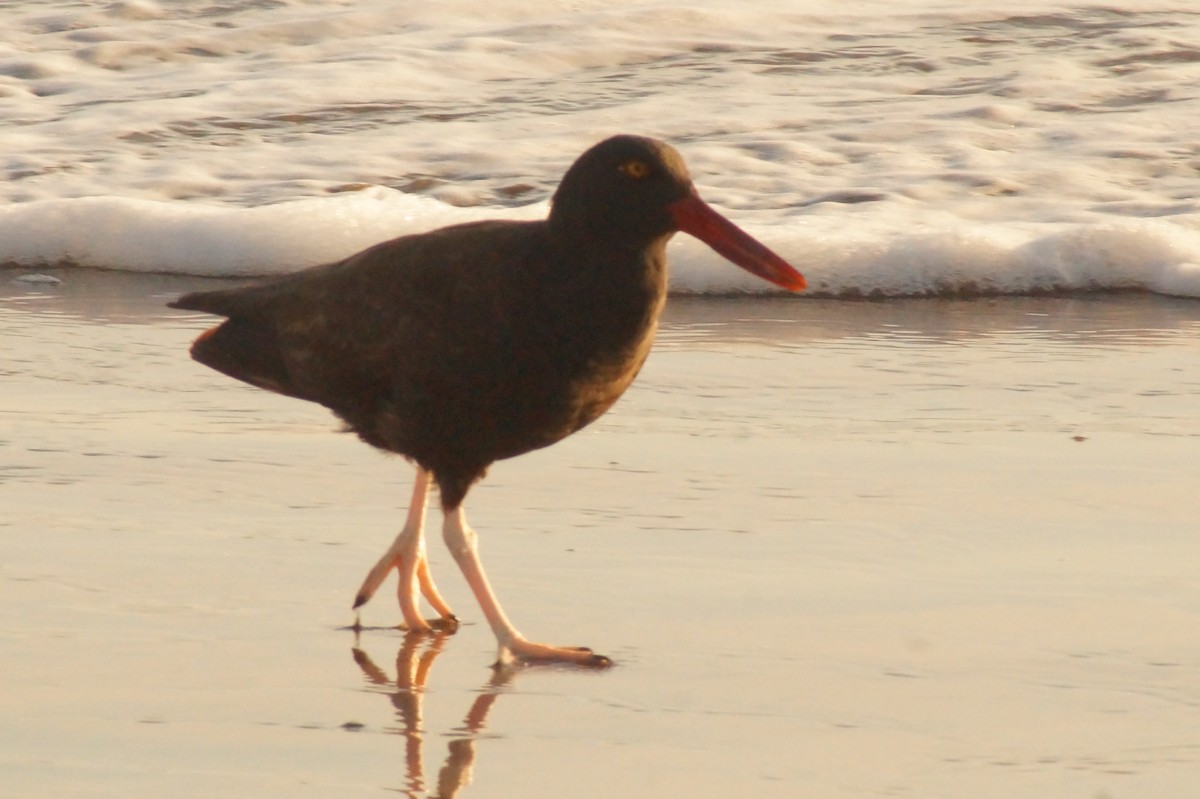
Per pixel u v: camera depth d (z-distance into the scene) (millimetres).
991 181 20219
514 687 8305
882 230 18250
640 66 25484
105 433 12367
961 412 13188
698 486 11352
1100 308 16891
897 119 22672
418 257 9125
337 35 27016
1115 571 9750
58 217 18453
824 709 7930
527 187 19938
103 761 7305
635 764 7340
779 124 22453
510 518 10758
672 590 9570
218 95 23750
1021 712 7848
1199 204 19297
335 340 9305
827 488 11305
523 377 8922
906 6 28578
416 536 9344
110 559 9883
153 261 18156
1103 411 13219
